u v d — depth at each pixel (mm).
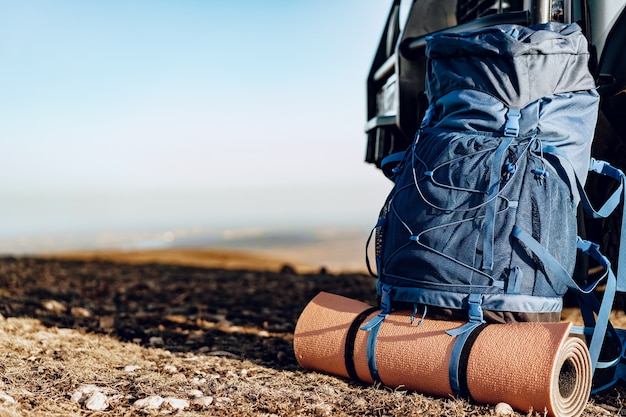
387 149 2648
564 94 1991
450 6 2500
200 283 4320
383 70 2697
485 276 1896
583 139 1984
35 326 2730
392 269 2025
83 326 2811
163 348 2545
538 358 1793
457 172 1951
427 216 1959
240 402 1953
